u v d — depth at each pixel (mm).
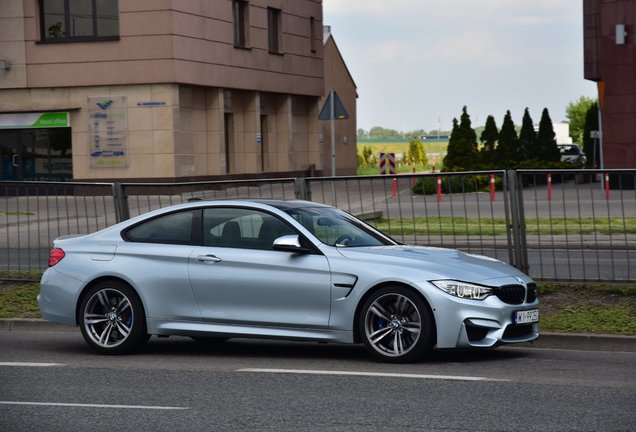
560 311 12289
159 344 11828
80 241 11352
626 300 12508
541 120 54531
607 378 9164
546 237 13305
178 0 41969
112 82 41781
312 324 10281
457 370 9602
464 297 9828
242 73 47438
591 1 47781
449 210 13680
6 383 9180
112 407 8055
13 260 15242
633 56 40844
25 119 42594
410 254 10312
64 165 42719
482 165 50500
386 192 13914
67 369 9930
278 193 14109
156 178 41812
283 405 8055
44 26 42344
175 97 41844
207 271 10656
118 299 11031
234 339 12250
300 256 10375
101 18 41938
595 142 56000
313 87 55031
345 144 67188
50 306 11281
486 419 7488
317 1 55312
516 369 9672
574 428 7176
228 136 48531
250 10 48406
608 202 13008
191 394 8562
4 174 43094
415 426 7285
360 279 10078
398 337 10031
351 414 7699
